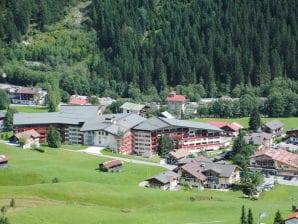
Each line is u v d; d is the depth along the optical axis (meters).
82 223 186.12
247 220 180.00
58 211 192.88
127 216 196.62
